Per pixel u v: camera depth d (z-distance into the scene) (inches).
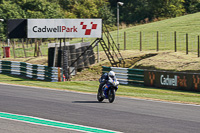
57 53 4434.1
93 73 4658.0
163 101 2464.3
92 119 1652.3
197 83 3184.1
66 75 4244.6
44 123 1537.9
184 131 1445.6
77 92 2871.6
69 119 1640.0
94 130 1424.7
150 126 1526.8
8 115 1708.9
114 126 1507.1
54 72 3929.6
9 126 1456.7
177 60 4453.7
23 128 1423.5
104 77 2268.7
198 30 6747.1
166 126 1536.7
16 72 4443.9
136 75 3745.1
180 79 3316.9
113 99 2233.0
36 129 1409.9
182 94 3016.7
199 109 2106.3
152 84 3567.9
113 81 2235.5
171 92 3154.5
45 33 4163.4
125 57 5059.1
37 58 5728.3
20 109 1888.5
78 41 7071.9
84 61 4864.7
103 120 1636.3
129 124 1557.6
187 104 2327.8
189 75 3243.1
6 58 6038.4
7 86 3137.3
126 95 2849.4
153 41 6343.5
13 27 4170.8
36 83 3599.9
